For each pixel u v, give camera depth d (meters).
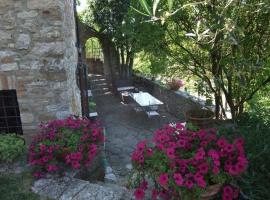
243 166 2.32
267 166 2.74
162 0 4.14
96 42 12.56
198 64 5.21
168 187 2.41
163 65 5.42
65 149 3.37
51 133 3.51
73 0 5.36
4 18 3.61
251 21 4.09
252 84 4.71
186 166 2.35
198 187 2.28
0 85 3.82
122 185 3.89
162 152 2.52
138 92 9.63
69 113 4.02
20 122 4.14
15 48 3.72
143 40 5.00
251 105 4.71
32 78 3.83
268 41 4.34
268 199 2.48
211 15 3.76
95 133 3.66
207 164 2.31
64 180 3.22
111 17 9.65
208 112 5.63
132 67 10.88
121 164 5.12
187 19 4.67
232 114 5.15
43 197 2.92
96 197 2.92
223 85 4.96
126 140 6.36
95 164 3.93
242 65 3.78
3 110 4.08
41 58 3.78
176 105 7.95
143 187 2.64
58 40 3.74
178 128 2.79
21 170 3.43
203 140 2.63
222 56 4.48
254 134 3.15
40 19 3.65
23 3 3.58
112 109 8.78
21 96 3.89
